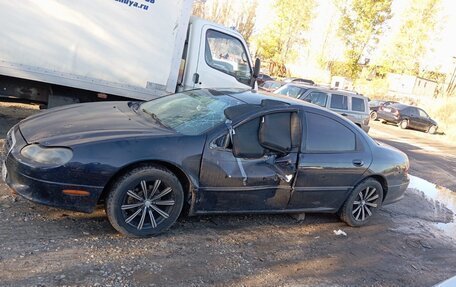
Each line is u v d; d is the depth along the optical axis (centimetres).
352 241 484
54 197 347
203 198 402
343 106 1255
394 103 2464
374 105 2541
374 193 529
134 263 343
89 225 390
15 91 604
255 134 423
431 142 1952
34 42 557
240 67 715
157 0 602
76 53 579
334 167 474
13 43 549
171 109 460
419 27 3878
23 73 563
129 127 395
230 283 344
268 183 431
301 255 420
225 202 416
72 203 352
